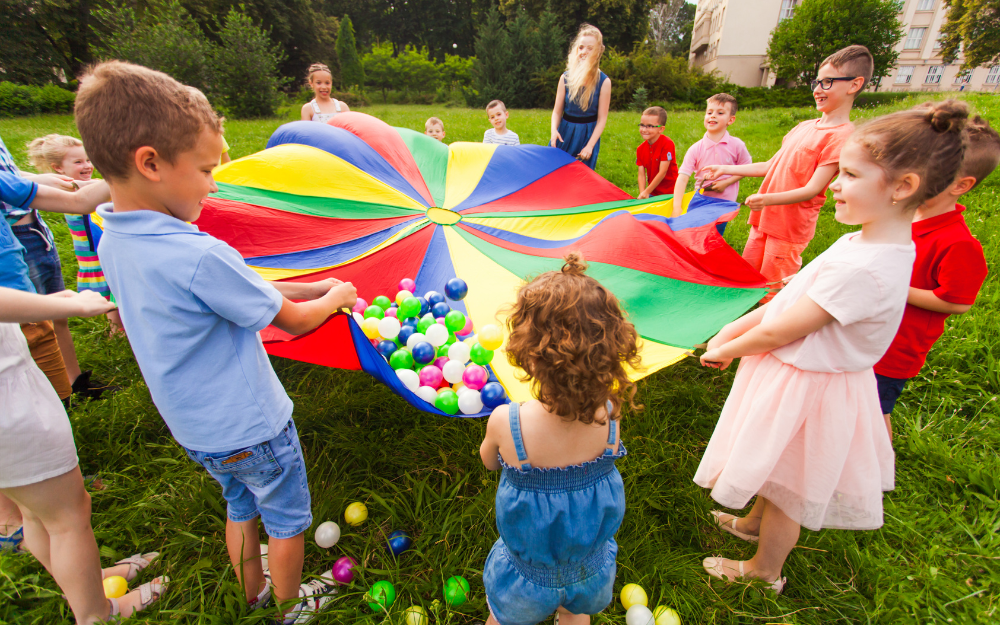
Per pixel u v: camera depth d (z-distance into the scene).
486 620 1.91
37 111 17.88
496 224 3.82
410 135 4.45
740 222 5.79
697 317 2.85
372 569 2.03
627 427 2.88
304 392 3.13
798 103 27.14
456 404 2.29
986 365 3.24
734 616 1.93
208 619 1.80
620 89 28.78
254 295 1.41
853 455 1.73
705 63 44.44
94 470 2.55
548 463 1.44
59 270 2.76
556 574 1.54
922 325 2.16
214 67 18.56
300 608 1.90
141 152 1.25
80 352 3.27
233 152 9.54
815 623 1.92
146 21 19.16
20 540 2.02
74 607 1.69
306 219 3.35
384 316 2.75
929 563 2.12
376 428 2.87
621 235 3.37
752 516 2.28
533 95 31.59
